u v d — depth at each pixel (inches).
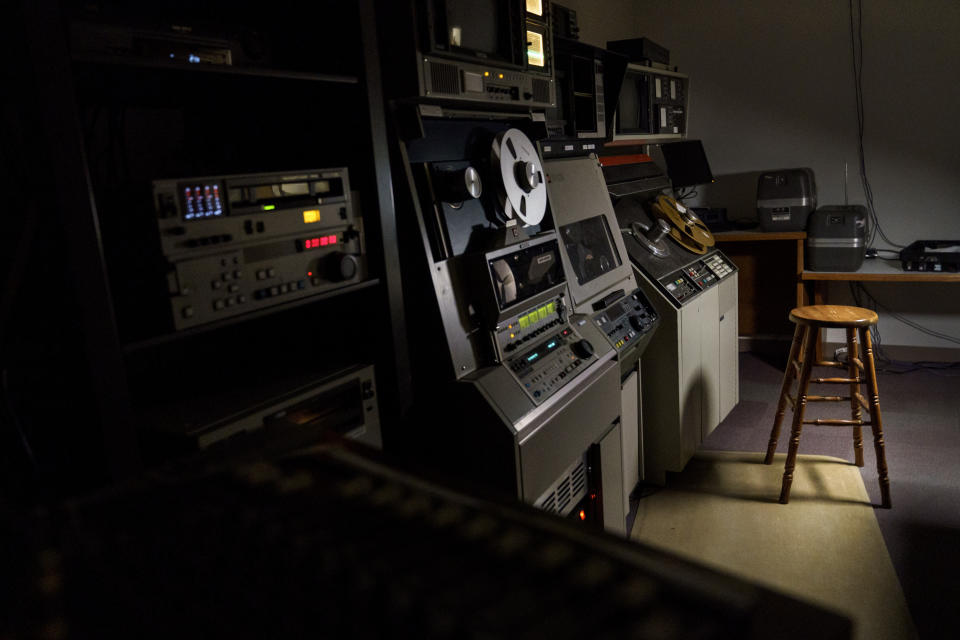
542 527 16.1
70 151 38.8
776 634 14.5
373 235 64.9
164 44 49.9
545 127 90.0
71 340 40.6
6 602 15.6
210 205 47.4
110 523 18.2
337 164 66.0
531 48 83.8
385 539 15.9
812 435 141.2
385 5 65.4
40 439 44.7
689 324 119.7
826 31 183.6
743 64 193.2
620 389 94.0
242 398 56.8
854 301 191.8
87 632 14.7
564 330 86.2
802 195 169.9
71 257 39.1
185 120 71.4
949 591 89.2
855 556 98.4
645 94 154.1
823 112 187.6
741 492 119.4
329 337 70.6
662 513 114.3
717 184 201.5
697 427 128.0
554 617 12.8
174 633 14.4
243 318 50.4
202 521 17.6
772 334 197.0
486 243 77.9
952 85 174.4
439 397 70.7
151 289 45.7
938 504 111.0
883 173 184.4
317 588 14.7
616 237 112.6
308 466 19.8
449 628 12.7
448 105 73.9
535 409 72.6
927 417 146.3
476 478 70.4
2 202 44.0
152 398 57.7
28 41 36.9
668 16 198.5
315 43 64.5
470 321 73.1
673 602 13.3
